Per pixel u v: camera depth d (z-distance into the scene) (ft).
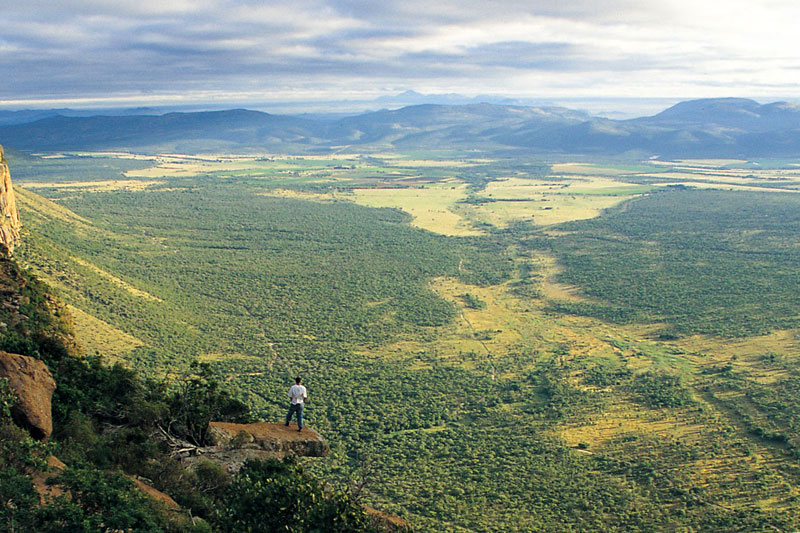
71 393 109.29
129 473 90.74
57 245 496.23
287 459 100.27
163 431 109.91
